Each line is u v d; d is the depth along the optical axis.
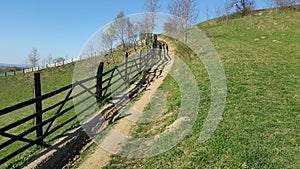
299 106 9.65
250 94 11.17
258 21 41.28
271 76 14.48
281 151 6.44
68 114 11.16
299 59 19.44
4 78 42.53
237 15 56.28
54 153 6.80
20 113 15.46
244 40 30.73
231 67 17.03
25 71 48.88
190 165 6.18
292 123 8.07
